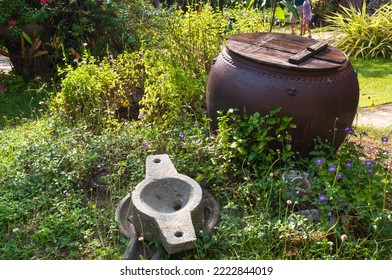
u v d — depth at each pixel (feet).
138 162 8.96
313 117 8.39
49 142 9.78
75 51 14.90
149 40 15.44
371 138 11.50
